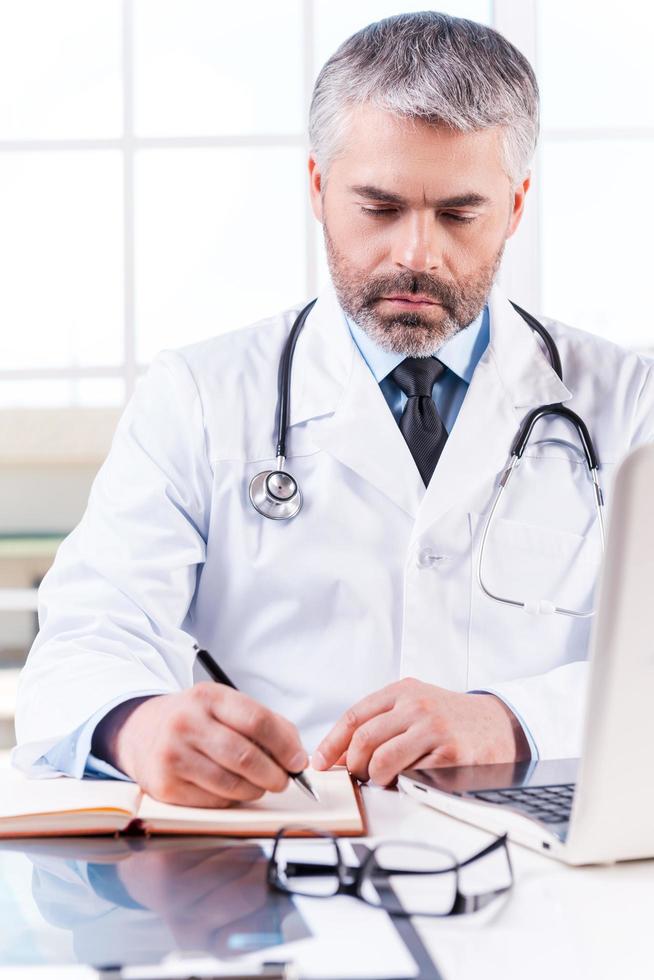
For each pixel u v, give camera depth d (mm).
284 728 859
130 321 2787
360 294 1306
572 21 2672
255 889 681
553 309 2715
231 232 2768
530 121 1308
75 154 2760
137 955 570
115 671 1073
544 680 1108
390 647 1311
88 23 2729
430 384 1413
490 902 658
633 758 694
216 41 2727
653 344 2717
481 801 832
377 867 712
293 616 1316
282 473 1342
